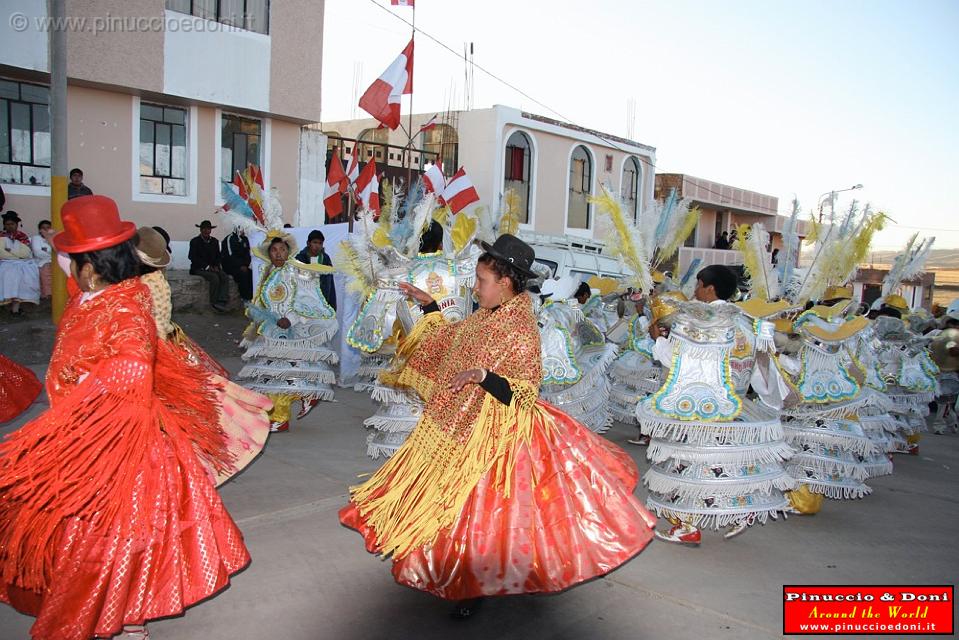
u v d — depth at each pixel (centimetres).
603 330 809
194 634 337
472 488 342
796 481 541
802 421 562
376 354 587
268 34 1413
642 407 466
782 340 537
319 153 1576
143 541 298
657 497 482
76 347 303
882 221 594
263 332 682
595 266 1290
